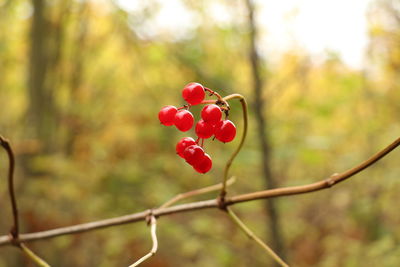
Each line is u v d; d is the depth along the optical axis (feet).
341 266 3.29
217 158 3.16
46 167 3.22
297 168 3.91
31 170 3.28
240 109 2.46
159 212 1.21
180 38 3.17
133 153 3.87
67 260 3.24
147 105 4.04
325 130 3.86
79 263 3.27
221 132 1.07
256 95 2.51
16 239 1.22
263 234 3.34
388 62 3.42
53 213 3.19
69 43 4.17
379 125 3.66
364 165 1.09
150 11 3.20
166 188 3.41
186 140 1.11
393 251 2.91
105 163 3.69
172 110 1.07
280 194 1.14
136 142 3.91
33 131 3.57
